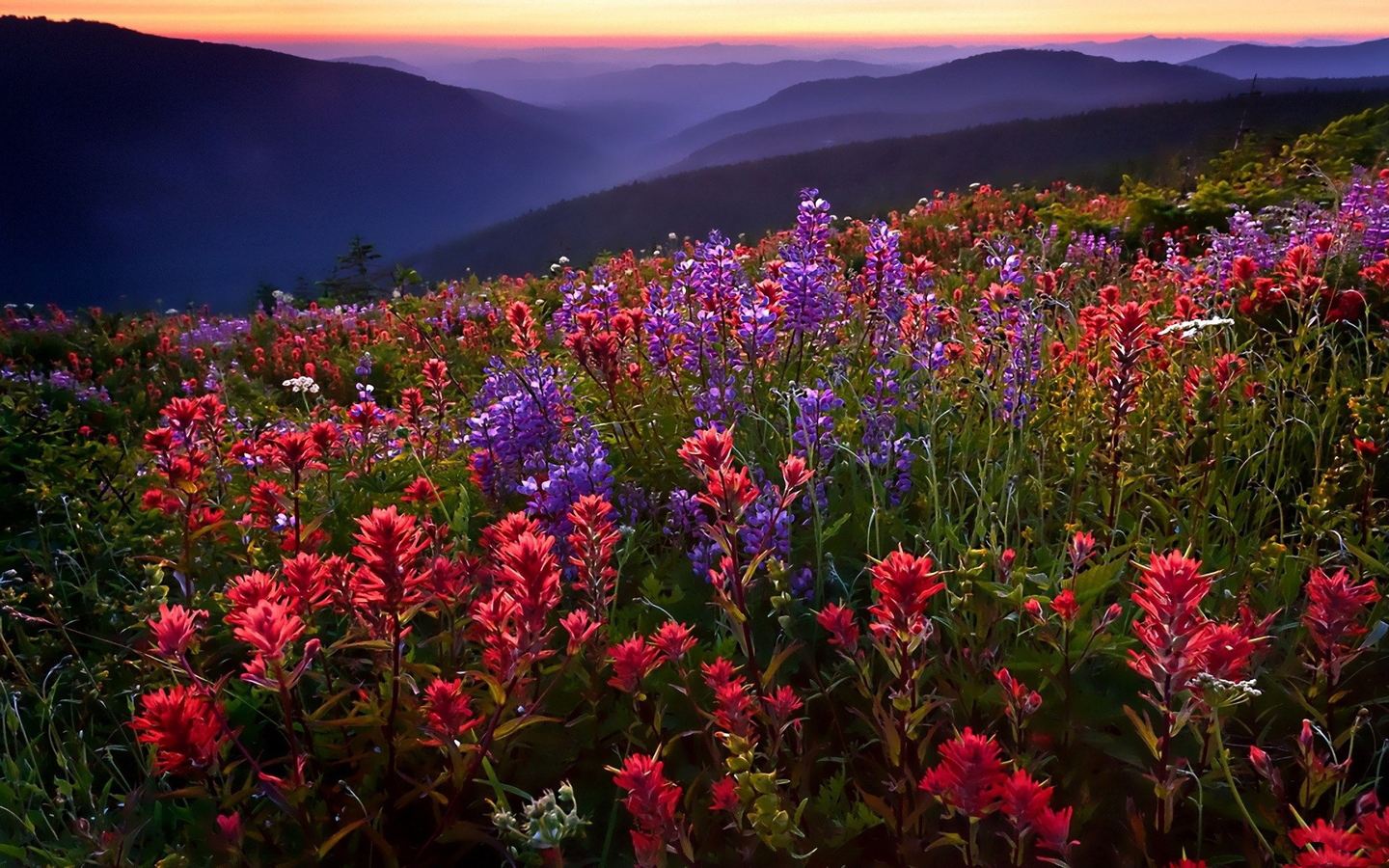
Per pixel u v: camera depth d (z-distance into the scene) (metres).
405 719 2.42
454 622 2.71
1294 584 2.85
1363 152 17.03
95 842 2.31
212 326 20.23
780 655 2.24
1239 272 5.88
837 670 2.72
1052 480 4.02
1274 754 2.33
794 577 3.23
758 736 2.35
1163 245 13.01
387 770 2.43
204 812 2.55
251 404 10.02
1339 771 1.83
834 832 2.15
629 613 3.17
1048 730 2.33
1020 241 13.64
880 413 4.30
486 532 3.17
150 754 2.73
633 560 3.63
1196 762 2.22
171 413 3.35
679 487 4.28
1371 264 6.24
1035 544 3.46
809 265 5.40
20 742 3.26
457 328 14.62
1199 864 1.48
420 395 5.70
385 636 2.41
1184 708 1.74
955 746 1.62
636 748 2.54
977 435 4.43
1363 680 2.53
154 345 17.30
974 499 3.88
